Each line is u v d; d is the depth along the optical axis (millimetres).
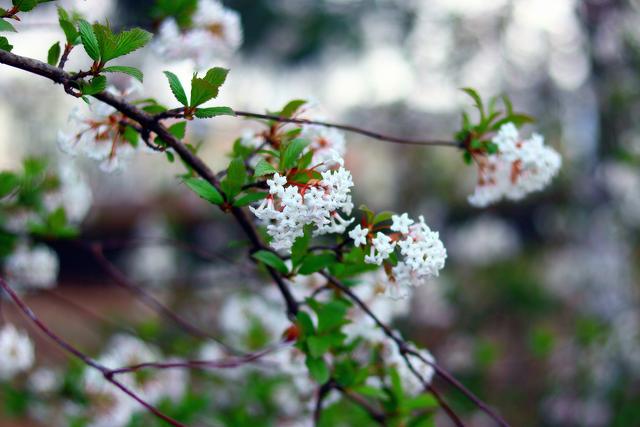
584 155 6965
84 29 1395
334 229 1546
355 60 9742
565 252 8312
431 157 8906
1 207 2859
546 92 7629
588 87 6719
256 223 2066
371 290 2281
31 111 10016
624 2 6242
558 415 5562
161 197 10430
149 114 1650
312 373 1778
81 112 1846
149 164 11609
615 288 6621
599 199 6730
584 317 5934
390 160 9359
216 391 3918
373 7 8938
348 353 2061
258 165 1371
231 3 9586
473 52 7516
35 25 2314
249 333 3639
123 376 2969
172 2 2377
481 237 8703
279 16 9695
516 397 5707
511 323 7590
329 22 9555
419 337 6793
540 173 1986
